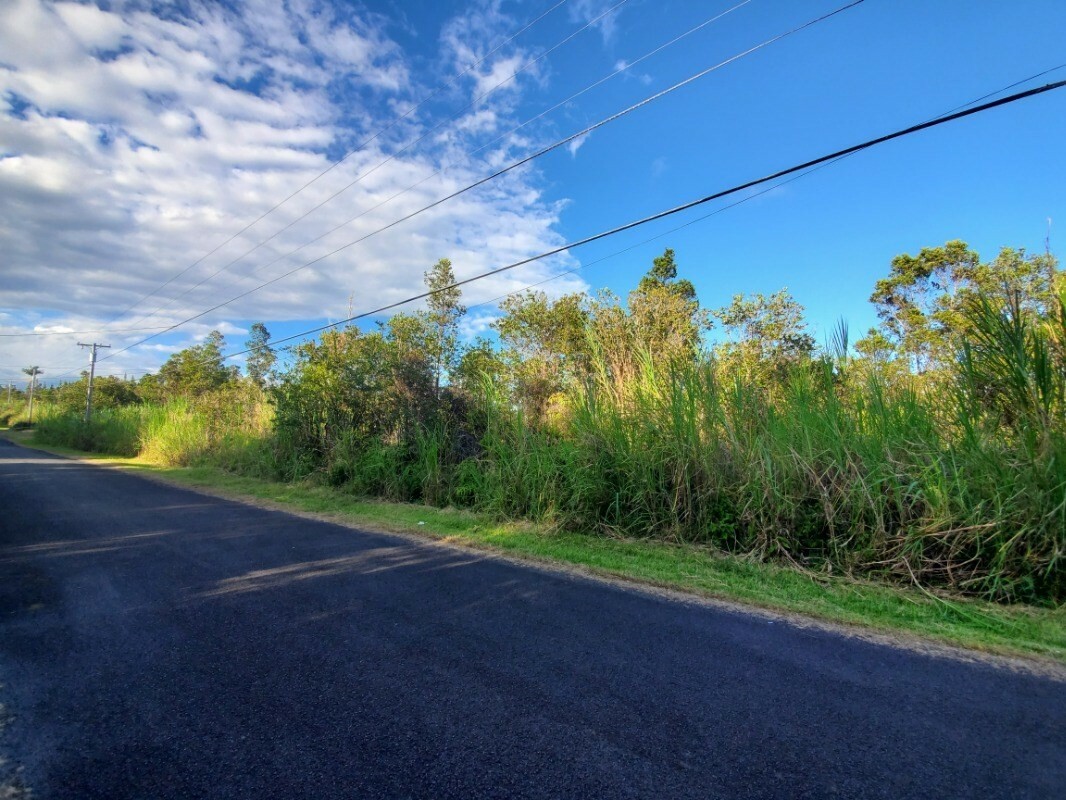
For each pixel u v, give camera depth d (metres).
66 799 2.43
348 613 4.72
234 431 18.23
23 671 3.62
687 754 2.79
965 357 6.34
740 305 14.03
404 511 9.95
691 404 7.78
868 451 6.43
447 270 16.58
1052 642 4.32
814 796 2.49
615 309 11.60
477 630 4.37
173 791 2.48
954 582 5.48
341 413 13.88
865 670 3.76
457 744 2.85
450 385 12.66
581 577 5.93
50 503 10.44
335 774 2.61
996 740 2.94
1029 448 5.55
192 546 7.11
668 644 4.14
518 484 9.06
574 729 3.00
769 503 6.69
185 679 3.53
